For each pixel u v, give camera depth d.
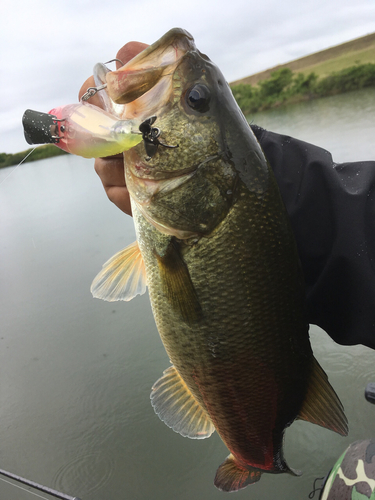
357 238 0.31
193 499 0.58
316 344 0.76
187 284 0.30
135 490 0.59
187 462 0.63
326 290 0.33
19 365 0.83
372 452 0.36
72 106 0.25
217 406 0.33
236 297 0.29
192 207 0.29
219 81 0.30
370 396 0.39
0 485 0.63
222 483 0.38
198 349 0.31
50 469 0.64
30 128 0.25
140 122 0.26
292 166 0.35
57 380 0.78
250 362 0.31
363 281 0.30
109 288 0.35
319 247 0.33
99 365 0.79
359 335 0.31
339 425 0.34
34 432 0.70
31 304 0.97
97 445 0.66
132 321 0.88
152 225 0.30
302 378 0.33
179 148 0.29
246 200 0.29
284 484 0.58
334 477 0.37
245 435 0.34
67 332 0.89
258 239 0.29
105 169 0.34
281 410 0.33
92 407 0.71
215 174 0.29
